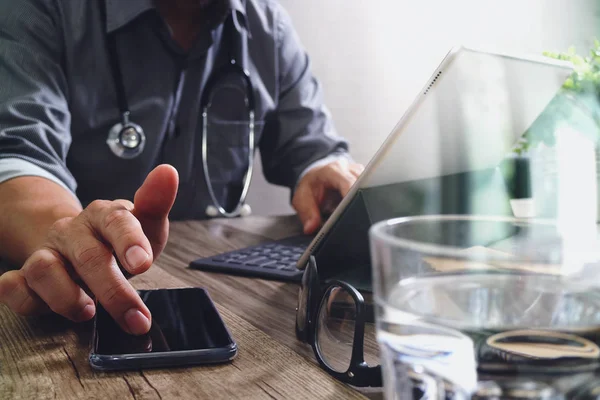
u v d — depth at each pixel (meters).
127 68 1.17
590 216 0.84
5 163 0.76
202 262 0.69
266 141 1.42
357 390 0.34
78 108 1.13
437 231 0.26
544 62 0.46
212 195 1.26
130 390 0.34
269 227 1.00
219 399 0.33
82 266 0.43
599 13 2.18
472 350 0.22
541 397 0.21
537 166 0.90
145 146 1.20
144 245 0.42
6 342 0.43
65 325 0.46
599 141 0.88
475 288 0.23
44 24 1.08
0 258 0.71
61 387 0.35
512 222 0.27
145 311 0.42
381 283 0.23
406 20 2.07
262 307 0.52
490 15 2.14
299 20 1.95
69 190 0.78
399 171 0.46
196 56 1.21
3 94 0.96
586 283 0.22
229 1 1.19
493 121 0.48
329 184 1.03
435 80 0.39
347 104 2.04
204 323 0.44
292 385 0.35
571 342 0.21
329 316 0.41
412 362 0.23
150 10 1.15
